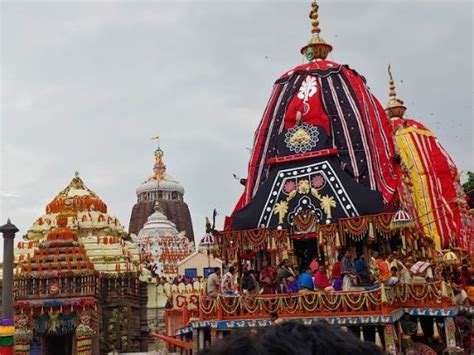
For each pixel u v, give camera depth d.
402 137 42.53
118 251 49.28
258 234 29.42
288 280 26.30
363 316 22.94
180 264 69.25
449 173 41.66
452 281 32.06
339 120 30.77
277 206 29.83
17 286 43.22
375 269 24.17
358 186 28.53
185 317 32.91
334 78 32.12
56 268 43.78
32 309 42.47
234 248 29.66
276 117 32.22
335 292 23.59
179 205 101.88
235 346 2.34
